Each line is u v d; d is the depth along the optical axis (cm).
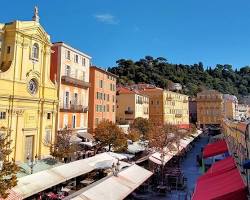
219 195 1588
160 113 10606
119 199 2417
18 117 3534
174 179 3972
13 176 2094
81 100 5328
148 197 3391
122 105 8525
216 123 13850
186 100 13662
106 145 4922
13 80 3453
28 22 3688
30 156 3781
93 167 3538
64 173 3116
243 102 18312
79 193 2294
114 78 7112
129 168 3366
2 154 2248
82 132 5219
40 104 3947
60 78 4628
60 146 3925
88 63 5631
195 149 8375
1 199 2208
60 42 4675
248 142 1683
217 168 2364
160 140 5556
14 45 3500
